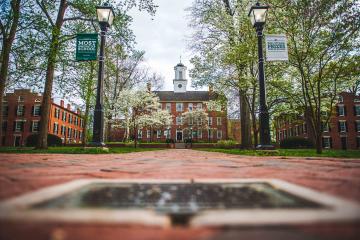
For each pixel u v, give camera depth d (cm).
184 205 129
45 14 1389
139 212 114
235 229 98
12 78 1433
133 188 174
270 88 1664
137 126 3678
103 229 98
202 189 171
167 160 528
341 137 4159
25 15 1259
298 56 1069
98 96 879
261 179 208
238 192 162
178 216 109
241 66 1555
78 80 1465
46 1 1382
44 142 1263
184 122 5512
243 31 1545
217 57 1752
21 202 125
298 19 1027
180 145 4459
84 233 93
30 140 3000
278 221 102
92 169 312
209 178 231
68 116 5441
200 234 94
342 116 4200
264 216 108
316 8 967
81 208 120
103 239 88
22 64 1355
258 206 126
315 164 411
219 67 1761
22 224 100
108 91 2908
